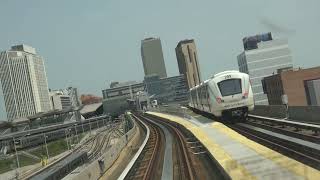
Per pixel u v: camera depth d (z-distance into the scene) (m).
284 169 18.98
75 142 139.25
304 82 131.12
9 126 174.00
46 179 48.12
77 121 181.88
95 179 31.20
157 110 144.62
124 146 54.12
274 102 144.50
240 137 35.03
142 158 40.84
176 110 95.81
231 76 49.69
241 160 23.45
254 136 35.69
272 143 30.02
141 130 89.88
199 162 29.47
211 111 51.16
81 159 65.75
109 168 38.09
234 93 49.03
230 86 49.38
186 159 31.47
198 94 66.06
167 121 92.50
